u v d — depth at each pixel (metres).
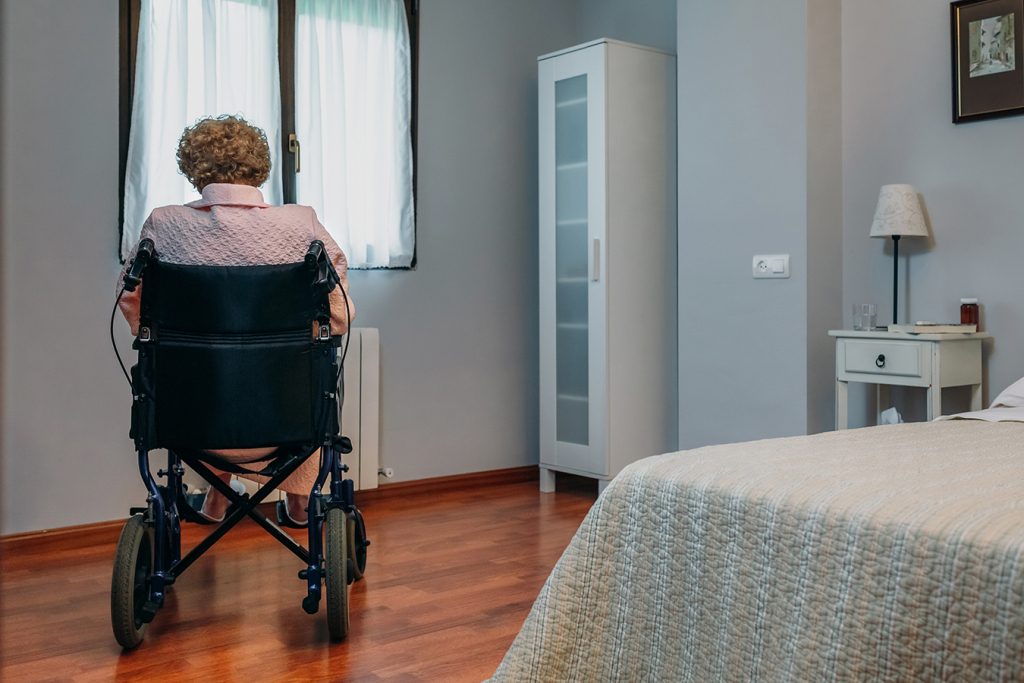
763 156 3.20
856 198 3.20
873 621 0.89
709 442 3.41
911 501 0.96
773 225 3.17
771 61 3.17
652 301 3.67
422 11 3.70
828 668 0.92
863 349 2.85
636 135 3.61
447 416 3.80
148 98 2.96
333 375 1.94
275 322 1.87
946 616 0.84
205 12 3.04
